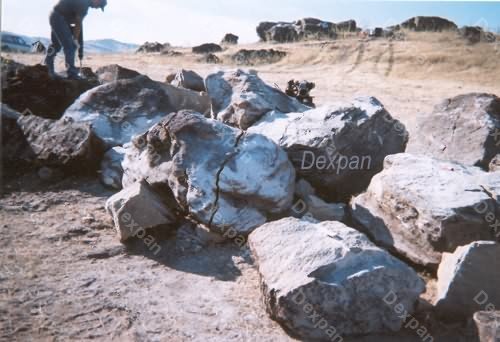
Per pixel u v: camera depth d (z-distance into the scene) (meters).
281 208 5.68
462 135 7.46
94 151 7.24
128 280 4.60
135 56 35.78
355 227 5.80
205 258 5.17
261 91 7.98
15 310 3.91
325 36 39.09
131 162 6.36
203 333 3.85
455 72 23.67
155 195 5.68
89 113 8.08
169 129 5.75
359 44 31.69
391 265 4.03
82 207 6.26
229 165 5.52
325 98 17.12
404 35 33.50
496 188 5.24
